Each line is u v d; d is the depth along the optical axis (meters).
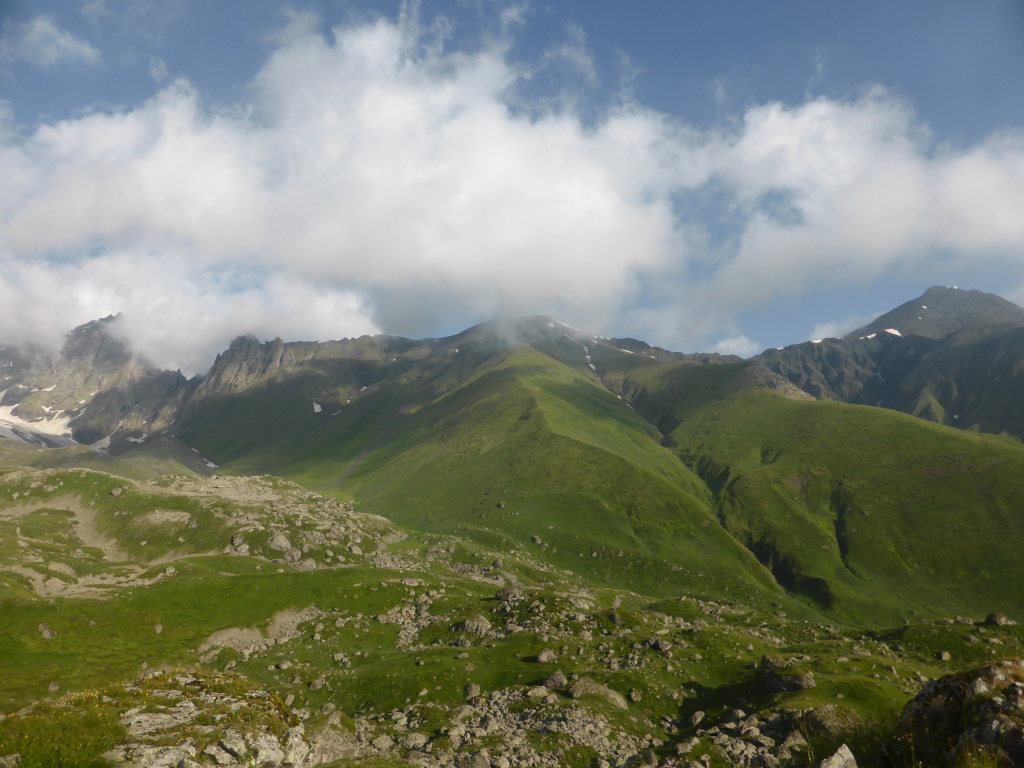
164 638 142.88
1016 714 19.58
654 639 115.62
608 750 62.53
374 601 165.62
